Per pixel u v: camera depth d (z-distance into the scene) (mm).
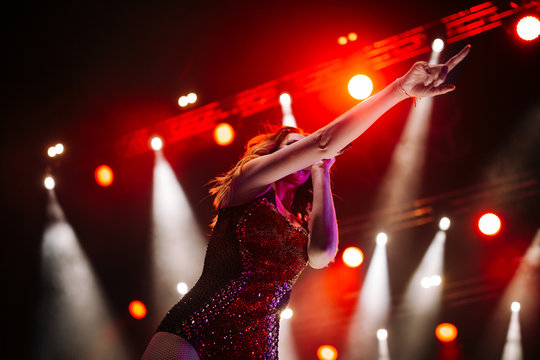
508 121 7531
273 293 1870
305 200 2117
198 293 1823
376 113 1617
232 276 1809
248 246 1805
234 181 1835
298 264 1908
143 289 9016
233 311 1810
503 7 6488
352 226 8266
